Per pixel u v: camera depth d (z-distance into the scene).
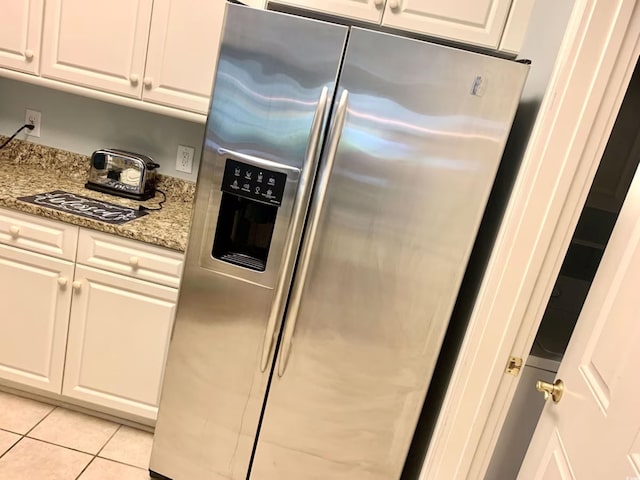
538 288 1.35
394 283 1.57
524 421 1.76
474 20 1.74
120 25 2.04
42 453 1.96
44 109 2.44
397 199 1.52
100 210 2.05
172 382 1.82
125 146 2.43
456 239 1.52
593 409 1.02
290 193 1.56
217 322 1.72
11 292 2.04
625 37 1.17
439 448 1.52
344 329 1.63
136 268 1.94
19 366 2.12
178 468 1.90
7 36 2.10
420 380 1.64
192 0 1.97
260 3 1.93
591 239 2.14
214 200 1.64
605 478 0.90
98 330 2.03
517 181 1.39
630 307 0.97
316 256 1.59
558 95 1.24
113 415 2.19
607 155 2.05
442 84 1.44
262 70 1.53
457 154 1.47
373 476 1.75
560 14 1.41
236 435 1.81
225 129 1.59
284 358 1.68
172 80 2.05
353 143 1.51
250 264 1.67
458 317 1.77
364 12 1.79
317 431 1.74
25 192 2.07
